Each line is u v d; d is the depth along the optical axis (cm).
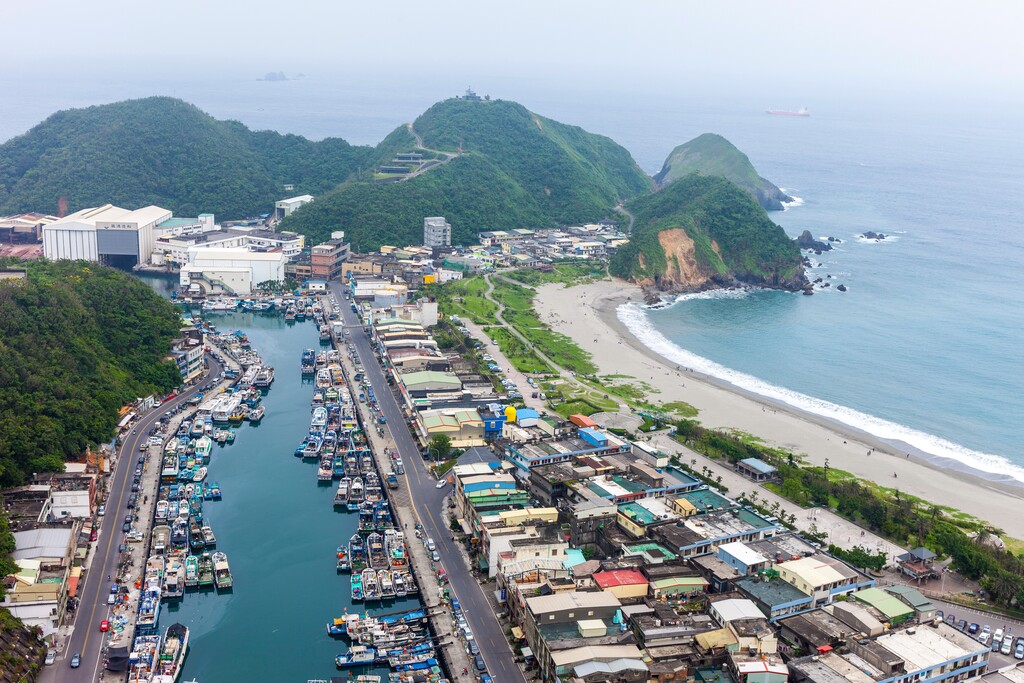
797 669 19738
